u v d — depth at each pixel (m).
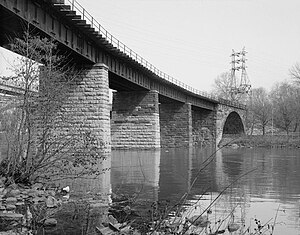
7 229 10.91
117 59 46.72
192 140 81.75
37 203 14.57
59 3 30.88
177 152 54.91
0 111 18.31
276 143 83.25
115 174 25.03
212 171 28.25
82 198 15.38
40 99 18.36
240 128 111.69
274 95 151.12
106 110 40.38
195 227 10.42
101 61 42.00
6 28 30.59
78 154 21.55
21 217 12.30
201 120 91.12
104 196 16.36
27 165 17.73
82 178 21.33
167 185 20.33
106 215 12.64
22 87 18.53
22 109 17.66
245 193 18.39
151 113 59.09
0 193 15.53
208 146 81.25
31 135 17.88
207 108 87.56
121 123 59.88
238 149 71.69
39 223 11.50
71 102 37.06
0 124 18.20
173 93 70.06
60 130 24.31
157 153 50.19
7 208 13.62
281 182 22.45
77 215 12.52
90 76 40.22
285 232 11.43
